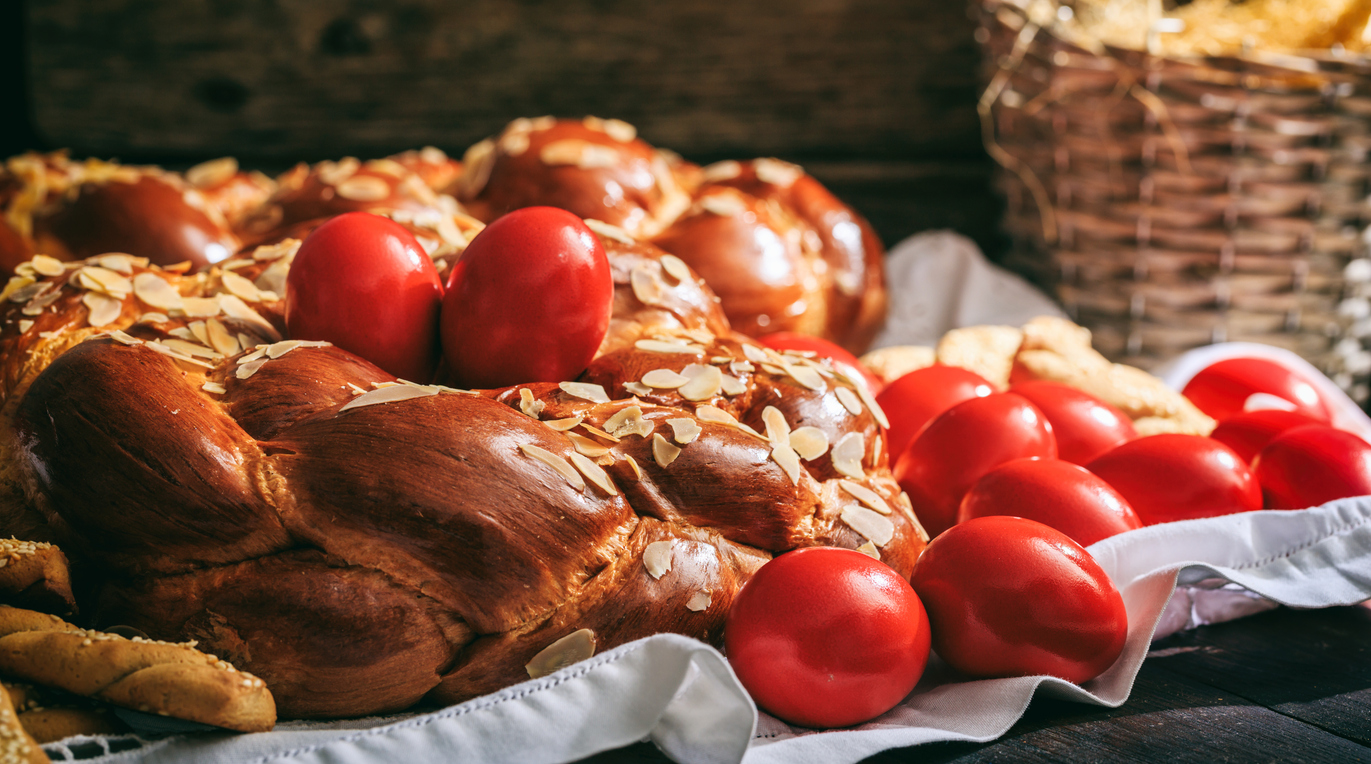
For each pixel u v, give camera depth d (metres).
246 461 0.56
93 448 0.55
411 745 0.54
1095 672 0.58
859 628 0.56
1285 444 0.66
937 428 0.66
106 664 0.54
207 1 1.15
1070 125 0.82
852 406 0.62
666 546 0.57
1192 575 0.62
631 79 1.13
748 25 1.10
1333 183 0.79
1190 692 0.59
